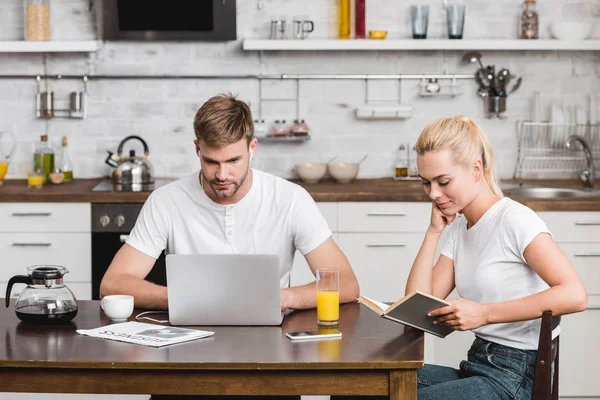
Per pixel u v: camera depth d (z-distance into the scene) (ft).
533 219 8.23
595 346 14.67
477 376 8.23
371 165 17.76
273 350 7.48
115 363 7.13
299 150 17.72
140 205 15.25
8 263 15.31
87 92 17.56
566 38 16.90
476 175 8.51
